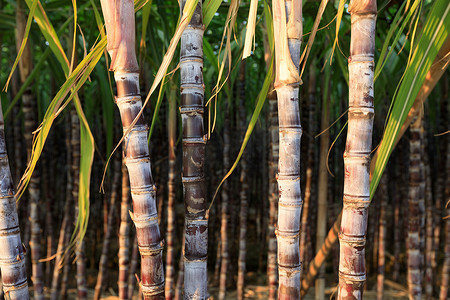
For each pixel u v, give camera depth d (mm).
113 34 725
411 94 729
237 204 3117
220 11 1662
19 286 798
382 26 1676
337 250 2486
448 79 2318
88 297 2430
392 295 2439
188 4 640
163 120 2482
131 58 735
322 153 1891
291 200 733
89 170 946
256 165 3307
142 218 771
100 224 3369
